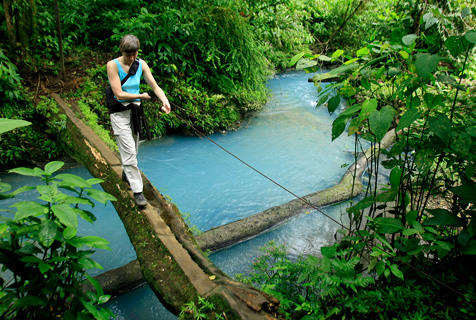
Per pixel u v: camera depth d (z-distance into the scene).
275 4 8.45
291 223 4.14
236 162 5.79
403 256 2.15
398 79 2.04
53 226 1.69
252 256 3.62
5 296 1.71
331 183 5.19
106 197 1.96
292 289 2.45
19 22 5.72
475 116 2.03
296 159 5.89
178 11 6.43
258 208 4.61
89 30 7.07
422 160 2.00
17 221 1.74
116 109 2.91
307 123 7.30
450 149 1.88
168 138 6.47
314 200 4.36
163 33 6.42
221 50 7.22
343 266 2.06
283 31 9.28
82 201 1.85
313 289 2.37
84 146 4.53
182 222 3.11
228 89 7.15
